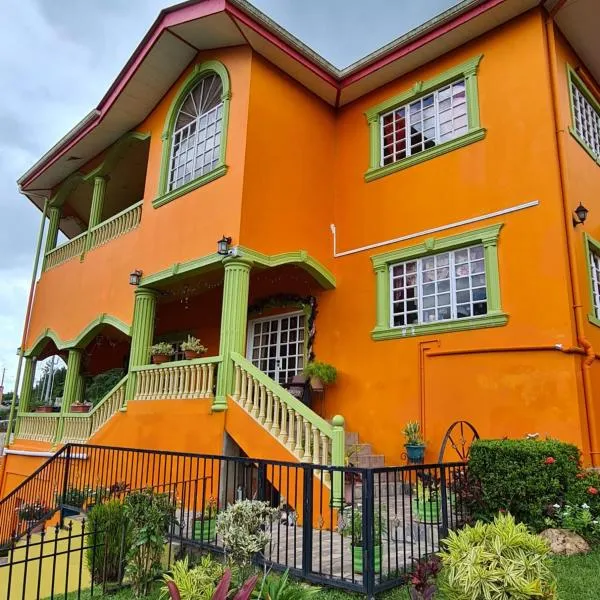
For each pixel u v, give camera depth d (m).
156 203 11.84
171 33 10.86
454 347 8.99
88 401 15.66
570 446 6.84
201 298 14.09
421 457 8.64
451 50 10.27
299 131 11.10
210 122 11.16
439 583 3.50
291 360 11.78
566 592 4.64
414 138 10.83
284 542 6.30
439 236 9.70
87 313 13.77
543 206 8.46
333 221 11.56
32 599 7.27
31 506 10.40
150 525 5.54
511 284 8.56
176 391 9.91
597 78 10.96
